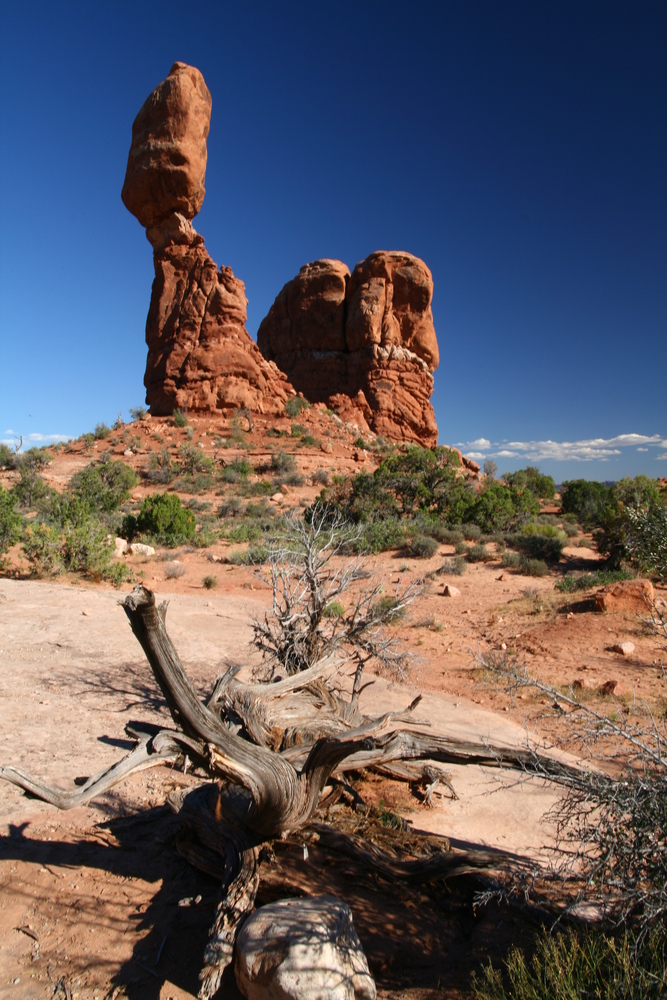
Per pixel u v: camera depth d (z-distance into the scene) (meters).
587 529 26.95
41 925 3.62
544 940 3.08
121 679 8.26
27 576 15.80
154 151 47.94
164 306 50.53
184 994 3.13
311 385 66.81
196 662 9.52
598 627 11.67
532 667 10.02
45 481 35.31
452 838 5.09
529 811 5.75
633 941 2.76
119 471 35.84
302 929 2.95
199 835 4.18
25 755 5.70
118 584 15.73
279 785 3.57
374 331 64.19
